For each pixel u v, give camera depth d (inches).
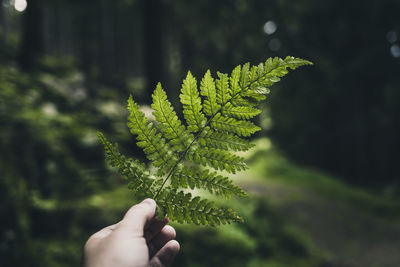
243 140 22.8
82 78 438.3
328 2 597.3
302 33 582.2
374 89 665.6
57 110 297.1
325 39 623.8
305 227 269.7
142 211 24.6
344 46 640.4
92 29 726.5
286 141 761.0
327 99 652.7
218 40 418.6
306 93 583.8
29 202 170.2
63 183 200.5
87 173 217.3
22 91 277.3
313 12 592.7
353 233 278.1
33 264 141.3
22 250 146.6
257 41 434.3
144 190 24.3
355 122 680.4
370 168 692.7
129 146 286.2
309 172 500.1
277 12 411.5
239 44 429.4
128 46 826.8
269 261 189.9
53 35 700.0
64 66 445.1
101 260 23.3
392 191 555.5
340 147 714.2
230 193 23.0
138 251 23.8
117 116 331.0
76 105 322.7
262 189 363.9
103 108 339.0
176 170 23.7
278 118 716.0
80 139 251.4
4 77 287.4
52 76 388.5
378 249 246.7
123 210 181.9
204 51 534.3
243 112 22.6
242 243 177.9
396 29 605.9
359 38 633.6
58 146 222.2
